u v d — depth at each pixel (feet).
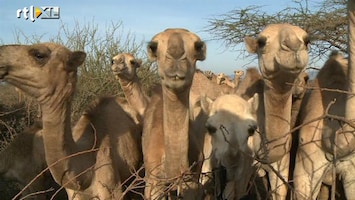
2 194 27.96
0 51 15.80
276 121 16.24
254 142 18.60
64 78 16.52
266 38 14.99
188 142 15.88
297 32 14.89
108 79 48.96
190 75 14.33
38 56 16.15
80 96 42.11
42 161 23.27
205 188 17.24
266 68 15.07
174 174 15.81
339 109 16.30
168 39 14.35
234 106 16.12
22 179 23.98
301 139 17.33
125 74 33.99
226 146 15.37
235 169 15.51
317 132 16.89
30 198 23.98
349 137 14.56
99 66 50.47
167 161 15.83
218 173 15.66
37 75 16.06
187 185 15.97
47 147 16.51
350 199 16.20
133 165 21.20
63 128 16.55
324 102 17.11
